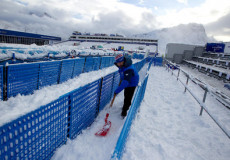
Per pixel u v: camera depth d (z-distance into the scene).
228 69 10.27
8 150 1.26
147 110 4.21
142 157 2.21
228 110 4.11
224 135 2.94
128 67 3.01
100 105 3.61
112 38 74.00
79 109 2.49
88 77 7.40
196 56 19.23
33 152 1.59
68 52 8.40
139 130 3.00
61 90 5.01
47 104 1.65
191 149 2.49
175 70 14.49
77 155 2.11
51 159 1.96
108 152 2.27
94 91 3.09
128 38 72.12
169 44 20.81
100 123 3.15
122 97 5.03
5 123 1.19
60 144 2.16
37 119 1.56
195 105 4.55
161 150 2.40
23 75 4.15
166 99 5.31
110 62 12.95
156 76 10.67
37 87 4.77
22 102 3.71
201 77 9.59
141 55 27.50
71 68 6.69
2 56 4.37
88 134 2.69
